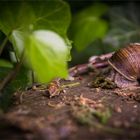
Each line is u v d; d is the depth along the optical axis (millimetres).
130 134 163
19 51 194
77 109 185
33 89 232
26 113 182
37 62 160
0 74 216
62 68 164
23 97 216
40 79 163
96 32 233
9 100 198
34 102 205
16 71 195
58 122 171
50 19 193
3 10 187
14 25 191
